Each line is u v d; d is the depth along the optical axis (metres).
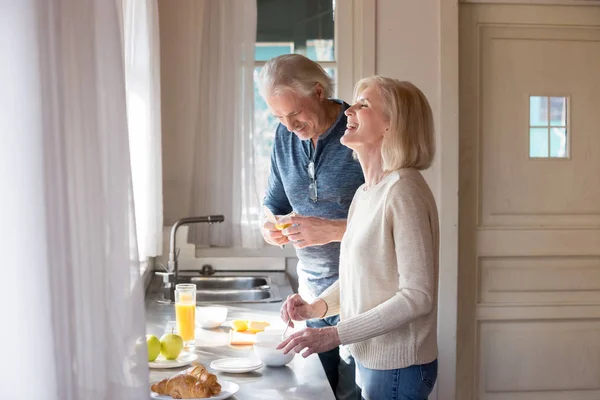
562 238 3.82
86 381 1.18
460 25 3.72
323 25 3.66
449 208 3.62
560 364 3.85
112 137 1.23
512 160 3.80
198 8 3.59
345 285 1.99
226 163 3.54
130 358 1.25
